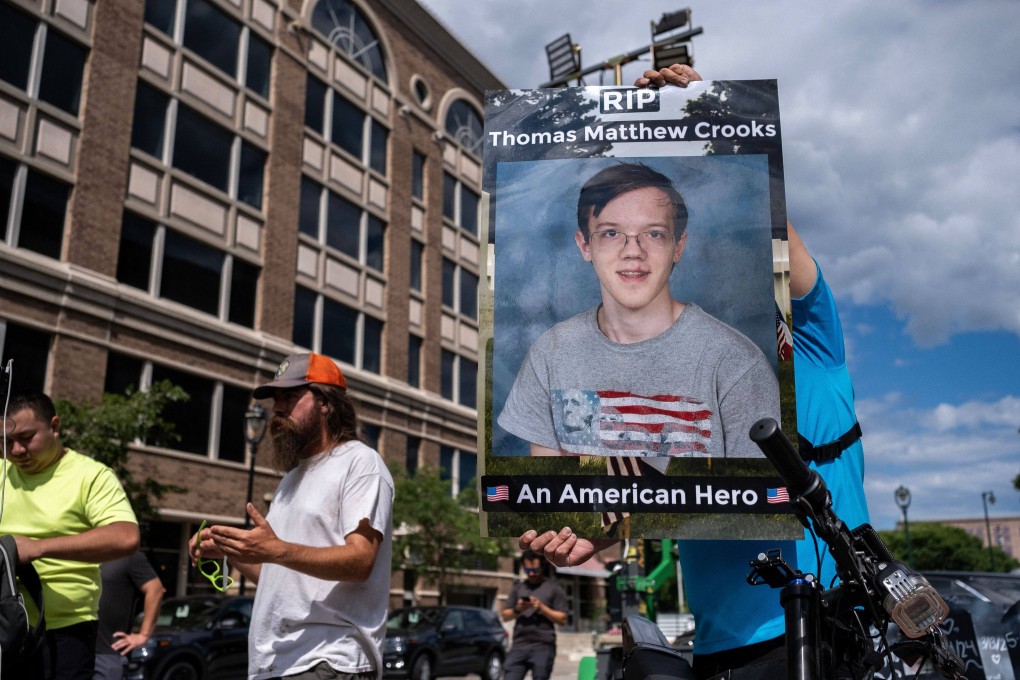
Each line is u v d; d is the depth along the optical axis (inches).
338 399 131.0
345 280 1083.3
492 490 93.1
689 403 92.7
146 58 853.2
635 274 96.0
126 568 209.8
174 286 855.7
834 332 97.7
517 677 370.6
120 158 808.3
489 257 98.0
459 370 1290.6
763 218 95.9
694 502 90.5
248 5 984.9
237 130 946.7
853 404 97.6
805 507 65.4
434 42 1316.4
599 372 94.4
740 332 93.5
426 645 667.4
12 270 704.4
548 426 93.7
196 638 490.3
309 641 116.6
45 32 763.4
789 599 67.6
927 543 3607.3
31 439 144.6
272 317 954.7
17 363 708.0
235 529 107.1
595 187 98.3
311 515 122.2
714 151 97.9
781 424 91.0
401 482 1019.3
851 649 70.2
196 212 885.2
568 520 91.7
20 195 725.9
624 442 92.7
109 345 773.9
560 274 97.0
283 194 992.9
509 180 99.5
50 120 756.0
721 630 90.0
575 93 101.0
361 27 1184.8
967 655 161.8
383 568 123.7
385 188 1182.3
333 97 1108.5
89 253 767.7
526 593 379.2
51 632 141.7
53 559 140.7
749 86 99.3
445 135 1314.0
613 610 526.0
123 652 207.0
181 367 839.7
